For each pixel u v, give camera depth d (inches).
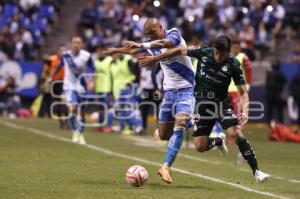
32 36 3095.5
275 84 2427.4
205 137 1021.8
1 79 2736.2
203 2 3073.3
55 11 3299.7
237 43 1544.0
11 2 3191.4
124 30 2938.0
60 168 1165.1
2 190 907.4
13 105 2704.2
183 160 1363.2
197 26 2721.5
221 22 2942.9
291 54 2910.9
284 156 1519.4
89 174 1094.4
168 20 2989.7
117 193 901.2
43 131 2006.6
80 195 877.8
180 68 1022.4
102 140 1803.6
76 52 1691.7
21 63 2758.4
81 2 3376.0
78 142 1692.9
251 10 2967.5
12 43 2935.5
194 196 888.3
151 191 926.4
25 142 1656.0
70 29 3245.6
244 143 995.3
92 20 3051.2
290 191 967.0
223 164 1307.8
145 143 1749.5
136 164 1258.6
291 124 2581.2
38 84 2746.1
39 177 1043.3
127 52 1026.7
